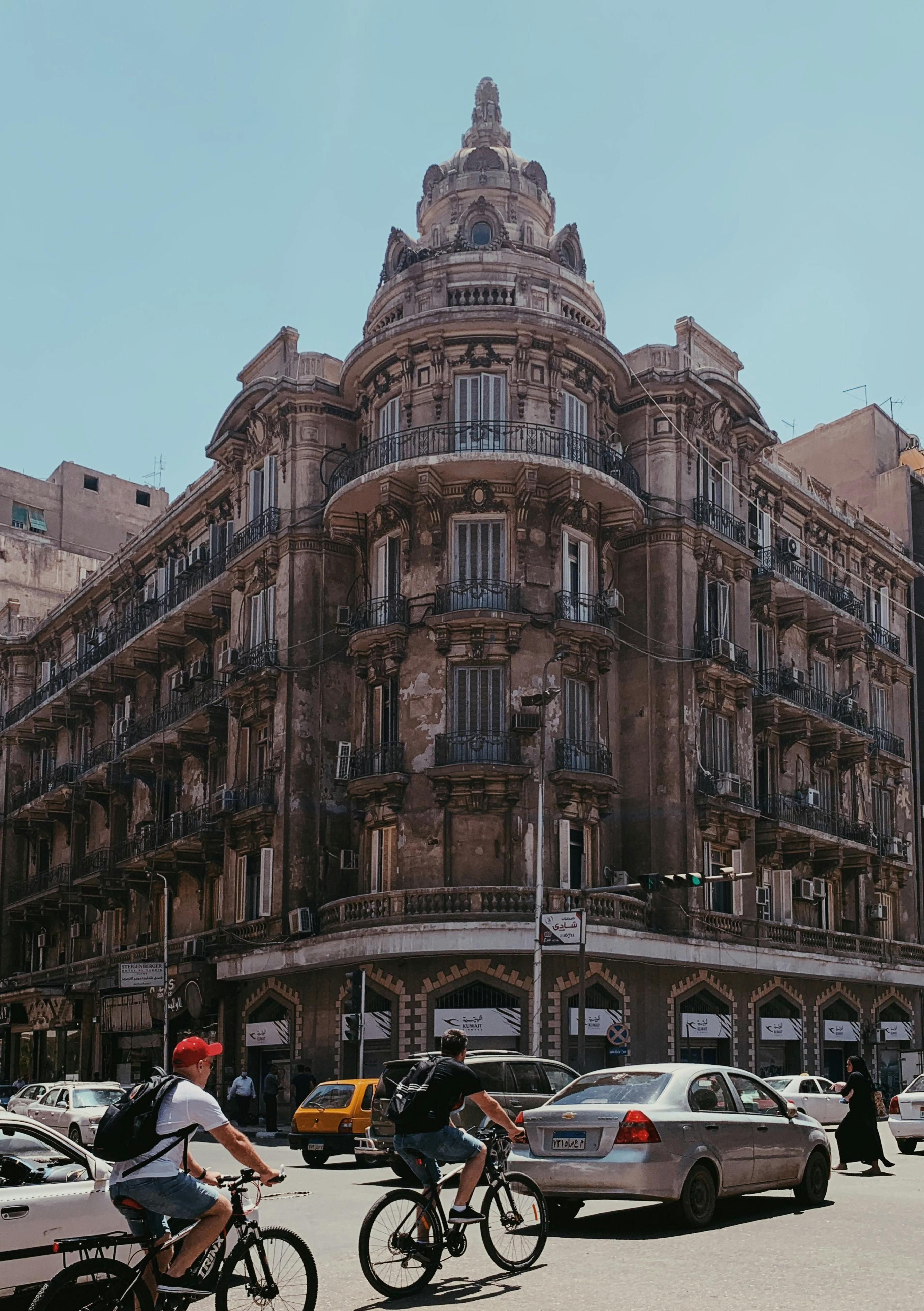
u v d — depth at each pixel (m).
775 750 44.59
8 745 61.19
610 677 38.88
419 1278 10.25
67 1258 9.94
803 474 49.97
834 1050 44.59
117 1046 48.09
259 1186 8.59
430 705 36.34
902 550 56.28
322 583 39.81
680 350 41.31
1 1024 57.41
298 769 38.56
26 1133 10.54
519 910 34.00
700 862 38.34
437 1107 10.41
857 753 47.88
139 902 49.25
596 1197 13.01
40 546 70.81
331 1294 10.30
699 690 39.25
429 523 37.19
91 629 57.72
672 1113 13.43
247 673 40.03
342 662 39.50
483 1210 10.73
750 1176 14.09
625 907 35.72
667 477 40.16
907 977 47.03
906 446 62.16
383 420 39.44
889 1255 11.57
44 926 56.59
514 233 41.56
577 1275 10.74
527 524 37.06
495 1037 33.62
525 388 37.62
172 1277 8.05
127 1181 8.05
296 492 40.66
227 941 40.06
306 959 36.19
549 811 35.75
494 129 44.47
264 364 43.44
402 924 34.03
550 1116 13.57
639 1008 36.09
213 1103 8.21
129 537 59.41
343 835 38.53
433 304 38.72
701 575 40.41
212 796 44.78
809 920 45.28
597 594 38.56
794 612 46.09
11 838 59.75
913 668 55.19
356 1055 35.56
